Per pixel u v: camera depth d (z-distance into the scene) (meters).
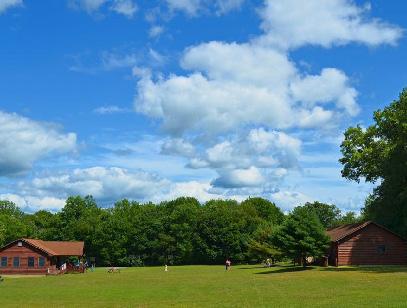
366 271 60.69
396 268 64.75
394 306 30.08
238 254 121.56
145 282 60.03
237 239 122.25
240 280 57.44
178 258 127.25
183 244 126.44
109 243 129.00
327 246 72.25
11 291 51.75
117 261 129.12
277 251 84.44
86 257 129.75
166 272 84.56
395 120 74.44
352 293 38.03
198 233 126.50
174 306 34.62
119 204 163.00
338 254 73.56
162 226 129.50
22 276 87.75
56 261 100.56
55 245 106.44
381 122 78.19
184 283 56.25
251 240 102.62
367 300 33.44
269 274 66.12
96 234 129.75
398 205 76.88
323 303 32.94
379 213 79.94
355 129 83.12
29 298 43.81
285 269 74.12
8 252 95.19
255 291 43.41
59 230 140.00
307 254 72.12
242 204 151.50
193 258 126.81
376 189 80.88
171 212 139.88
